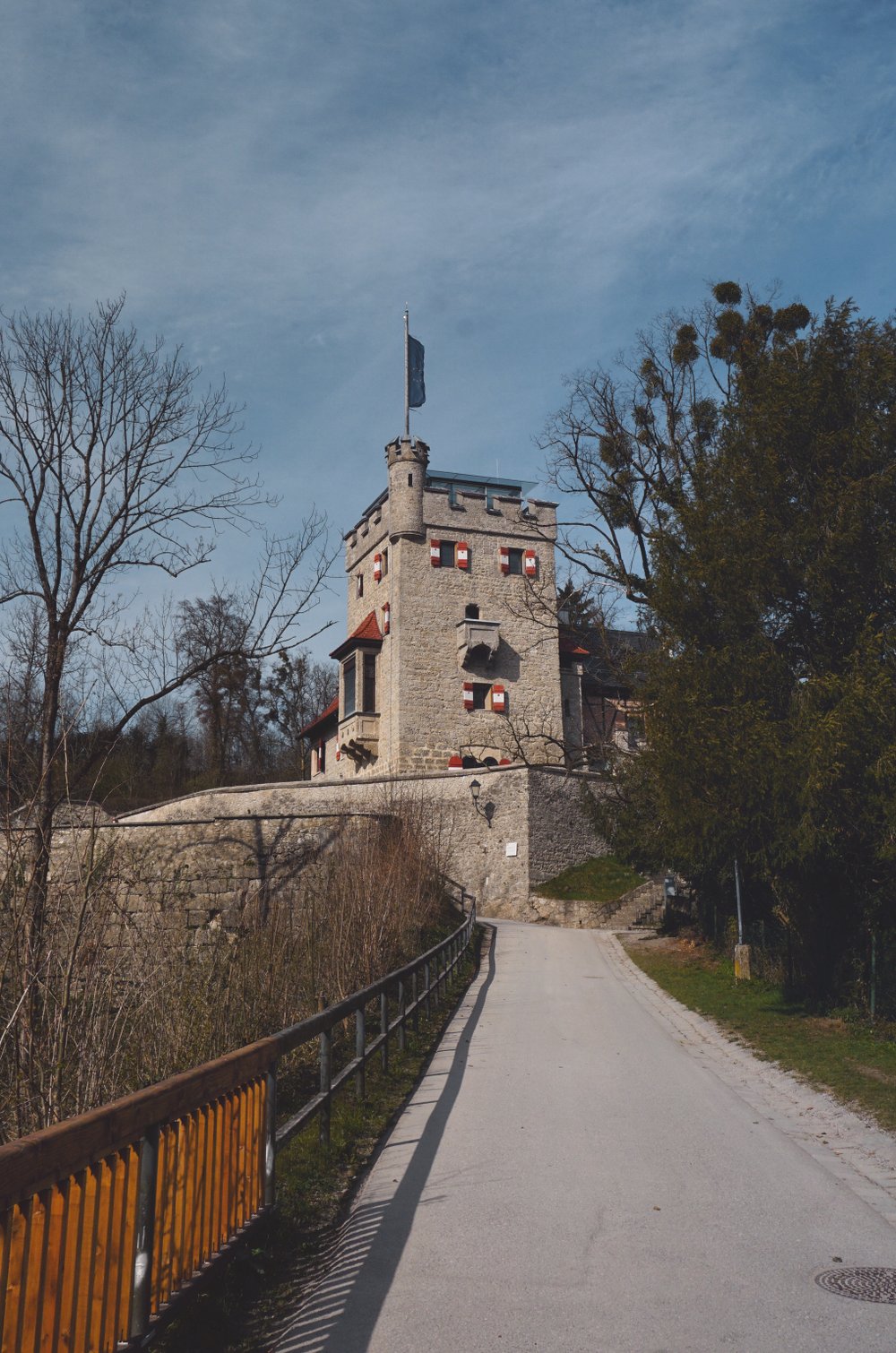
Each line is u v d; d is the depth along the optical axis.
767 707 15.52
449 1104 9.92
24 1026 9.26
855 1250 5.93
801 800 14.05
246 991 13.25
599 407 29.28
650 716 16.92
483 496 44.16
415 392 44.25
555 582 44.62
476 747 41.88
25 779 14.30
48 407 17.55
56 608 16.88
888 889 15.26
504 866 33.19
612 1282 5.43
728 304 27.98
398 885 21.03
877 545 15.05
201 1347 4.77
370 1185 7.36
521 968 21.86
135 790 46.34
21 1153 3.52
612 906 31.28
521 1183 7.32
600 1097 10.25
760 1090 10.84
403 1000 12.52
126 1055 9.83
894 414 15.55
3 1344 3.46
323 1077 8.30
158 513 18.80
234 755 61.09
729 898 23.02
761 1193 7.09
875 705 13.67
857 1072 11.56
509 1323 4.90
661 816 18.17
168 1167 4.76
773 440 16.50
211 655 19.88
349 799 35.03
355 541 47.19
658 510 26.67
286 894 25.22
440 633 42.44
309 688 66.62
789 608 16.31
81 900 11.03
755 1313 5.00
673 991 18.80
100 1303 4.11
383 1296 5.28
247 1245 5.82
